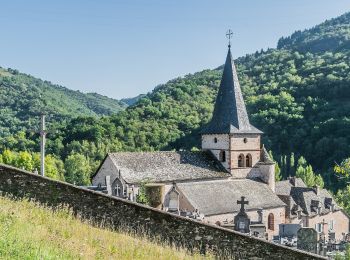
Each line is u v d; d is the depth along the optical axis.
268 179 66.56
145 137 140.75
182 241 17.78
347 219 80.31
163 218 17.89
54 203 18.05
